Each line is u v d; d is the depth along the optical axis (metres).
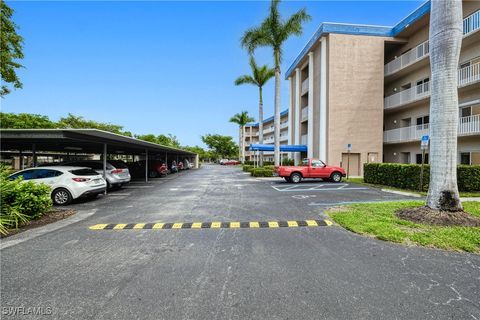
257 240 5.41
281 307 3.03
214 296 3.27
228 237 5.64
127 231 6.17
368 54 24.47
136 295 3.31
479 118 16.42
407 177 13.81
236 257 4.51
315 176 17.83
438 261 4.26
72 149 19.23
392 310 2.94
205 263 4.27
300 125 32.75
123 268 4.10
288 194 12.11
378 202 9.27
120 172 14.72
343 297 3.22
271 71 28.38
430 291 3.35
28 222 6.99
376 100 24.50
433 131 6.90
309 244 5.14
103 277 3.80
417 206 7.62
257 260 4.37
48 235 5.88
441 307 3.00
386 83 26.25
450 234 5.39
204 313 2.92
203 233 5.95
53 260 4.43
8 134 10.64
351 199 10.46
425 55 19.73
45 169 10.15
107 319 2.82
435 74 6.85
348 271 3.93
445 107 6.67
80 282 3.65
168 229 6.31
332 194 12.00
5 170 7.74
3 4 12.26
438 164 6.75
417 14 20.91
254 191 13.35
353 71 24.38
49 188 7.83
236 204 9.59
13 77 13.29
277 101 22.12
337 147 24.22
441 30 6.69
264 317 2.84
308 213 7.88
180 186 16.23
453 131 6.63
